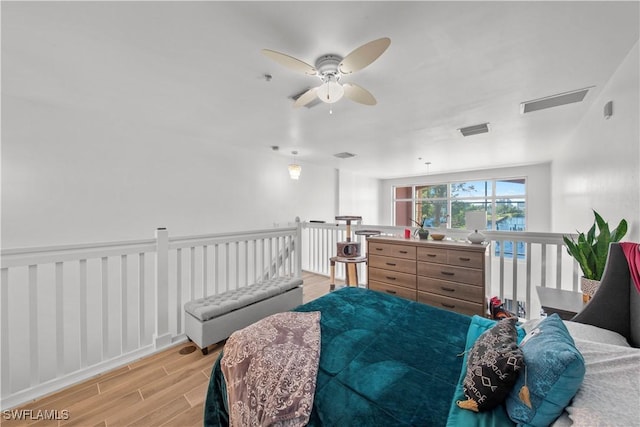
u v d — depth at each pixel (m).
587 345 1.01
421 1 1.40
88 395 1.70
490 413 0.88
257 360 1.18
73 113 2.98
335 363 1.17
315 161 5.79
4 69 2.11
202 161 4.17
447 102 2.65
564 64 1.97
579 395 0.77
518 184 6.25
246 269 2.96
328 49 1.82
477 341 1.12
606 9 1.43
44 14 1.50
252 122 3.30
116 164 3.32
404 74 2.12
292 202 5.62
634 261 1.36
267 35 1.69
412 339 1.39
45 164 2.81
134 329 3.20
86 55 1.91
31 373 1.67
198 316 2.18
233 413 1.15
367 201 7.91
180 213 3.92
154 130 3.65
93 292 2.94
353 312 1.72
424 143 4.21
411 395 0.98
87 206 3.09
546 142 4.07
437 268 2.76
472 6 1.43
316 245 5.08
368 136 3.86
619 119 2.01
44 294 2.65
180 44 1.78
